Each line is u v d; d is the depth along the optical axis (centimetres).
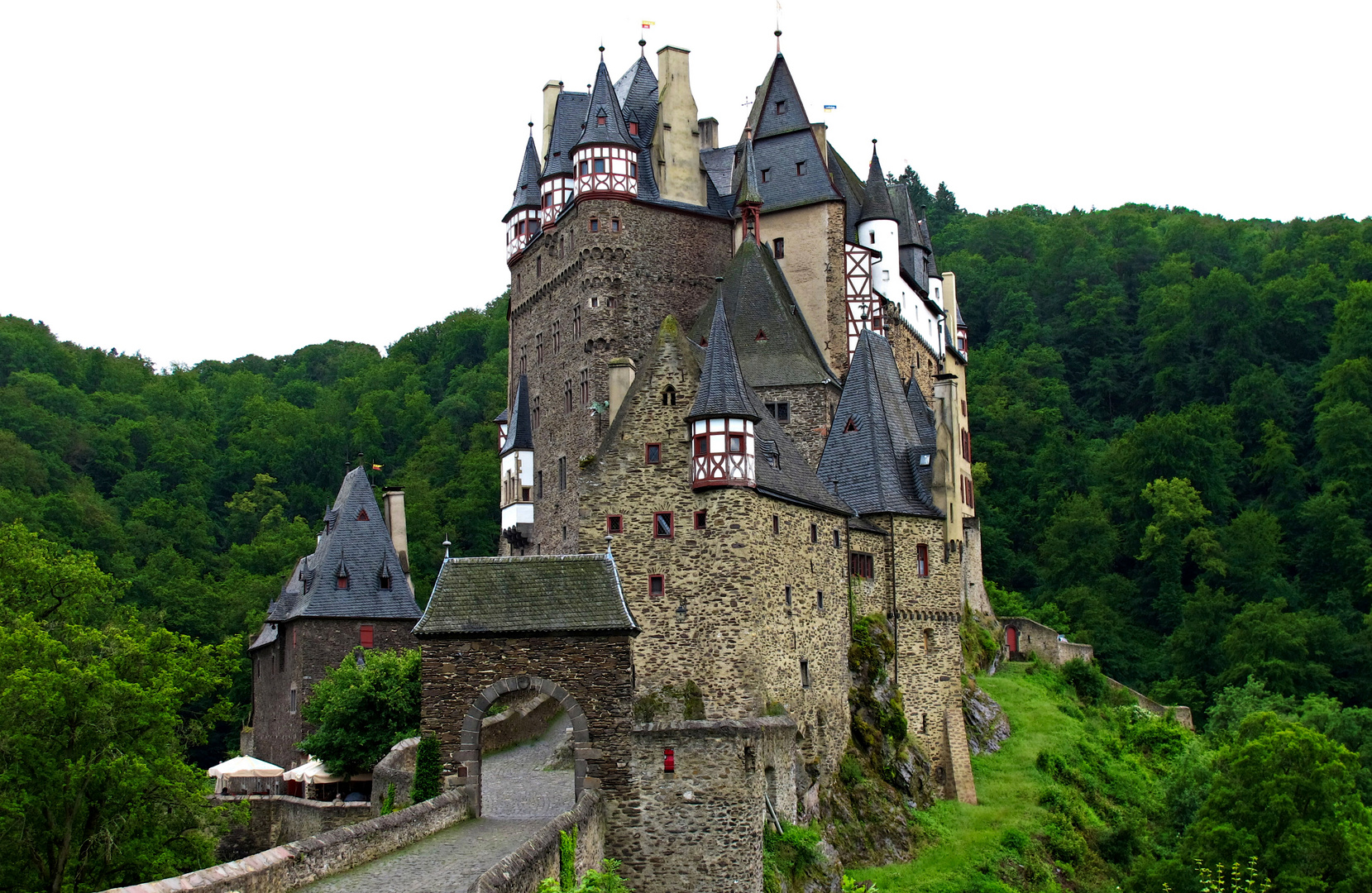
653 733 3928
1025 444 12888
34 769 3869
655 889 3875
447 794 3644
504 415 8288
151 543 11112
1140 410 13862
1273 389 12644
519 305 8062
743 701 4847
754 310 6806
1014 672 7938
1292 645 9581
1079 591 10756
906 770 5647
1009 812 5788
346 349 18038
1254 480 12056
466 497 11775
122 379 15000
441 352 15975
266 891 2473
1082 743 6781
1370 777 7675
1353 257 13988
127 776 3866
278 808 5397
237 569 10825
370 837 2941
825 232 7112
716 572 4941
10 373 13875
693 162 7338
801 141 7338
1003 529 11956
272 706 7688
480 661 3881
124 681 4034
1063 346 14400
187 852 4206
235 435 13888
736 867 3900
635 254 7044
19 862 3891
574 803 3950
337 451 13425
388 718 5666
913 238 8531
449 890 2575
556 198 7562
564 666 3888
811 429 6519
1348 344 12519
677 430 5084
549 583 4022
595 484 5075
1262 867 5194
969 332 14800
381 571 7425
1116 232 16462
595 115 7106
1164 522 11188
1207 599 10306
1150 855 5828
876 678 5728
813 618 5369
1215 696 9475
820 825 4969
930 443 6350
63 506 10556
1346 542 10838
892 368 6612
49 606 4662
